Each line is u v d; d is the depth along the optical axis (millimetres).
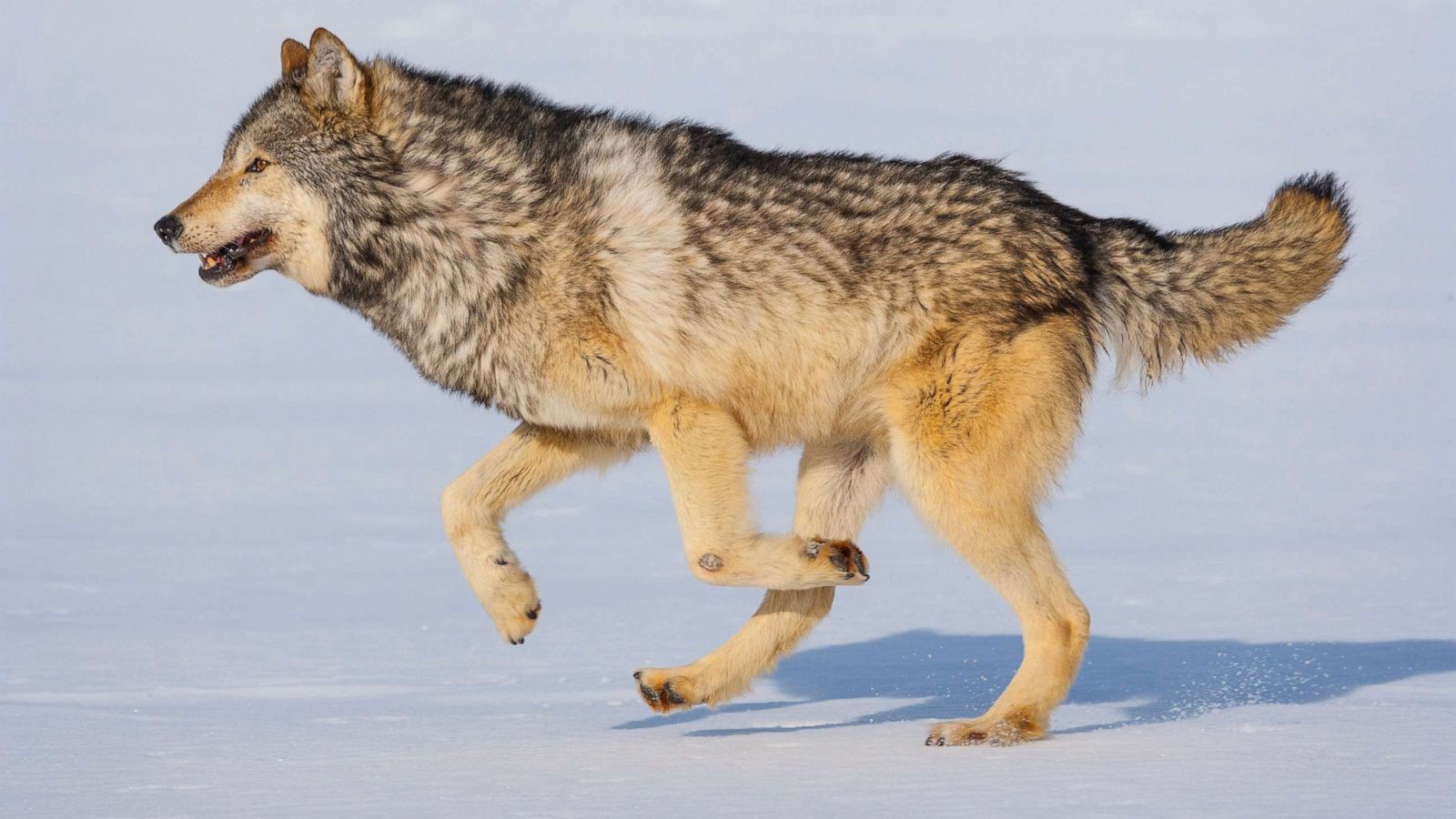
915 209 14297
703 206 14242
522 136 14492
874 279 14125
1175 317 15359
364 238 14633
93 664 18656
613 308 14000
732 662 14500
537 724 14469
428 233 14367
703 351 14094
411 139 14492
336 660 19062
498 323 14219
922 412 14102
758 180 14430
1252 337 15641
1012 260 14195
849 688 16859
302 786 11031
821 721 14648
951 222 14242
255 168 14773
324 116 14555
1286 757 11117
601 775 11328
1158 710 14422
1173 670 16734
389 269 14672
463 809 10047
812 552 13875
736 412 14508
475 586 14719
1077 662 13742
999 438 13938
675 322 14000
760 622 14648
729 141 14781
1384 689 15023
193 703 16094
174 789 10984
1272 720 13164
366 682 17531
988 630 20719
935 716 14750
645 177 14266
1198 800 9641
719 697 14445
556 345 14125
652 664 18469
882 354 14203
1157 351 15516
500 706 15820
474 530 14727
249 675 17938
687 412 14188
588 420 14508
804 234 14203
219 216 14695
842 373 14344
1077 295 14555
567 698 16344
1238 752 11445
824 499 15492
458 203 14289
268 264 15023
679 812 9797
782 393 14430
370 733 13820
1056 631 13789
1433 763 10672
